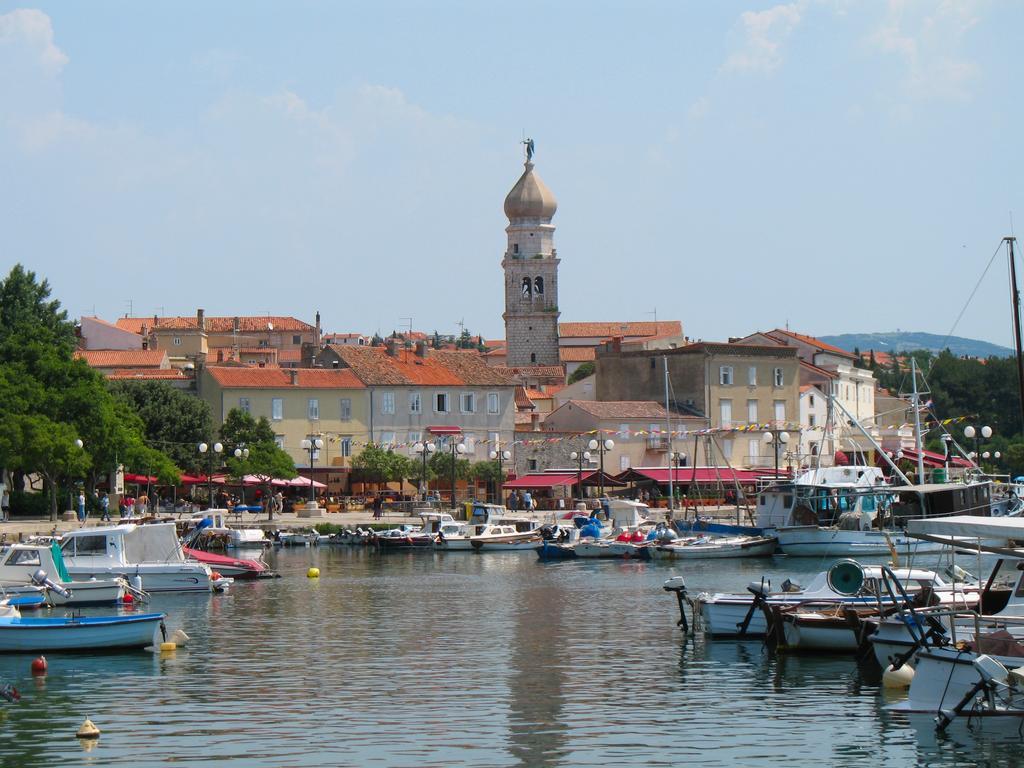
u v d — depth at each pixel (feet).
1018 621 151.64
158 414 473.26
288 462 467.11
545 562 340.80
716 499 485.56
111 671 169.58
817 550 341.00
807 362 631.15
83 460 357.41
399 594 258.78
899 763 124.57
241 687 159.74
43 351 377.91
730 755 127.54
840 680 159.74
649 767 124.06
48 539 254.27
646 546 346.33
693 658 176.24
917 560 321.73
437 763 125.70
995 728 135.74
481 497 517.55
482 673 168.45
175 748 130.82
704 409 554.87
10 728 138.92
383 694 155.53
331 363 544.62
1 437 349.20
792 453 551.18
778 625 177.37
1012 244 266.16
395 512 460.96
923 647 153.58
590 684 160.25
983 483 354.33
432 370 544.62
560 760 126.41
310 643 193.16
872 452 516.32
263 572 293.43
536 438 538.06
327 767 124.36
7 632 179.42
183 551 278.67
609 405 541.34
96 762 126.11
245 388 506.89
